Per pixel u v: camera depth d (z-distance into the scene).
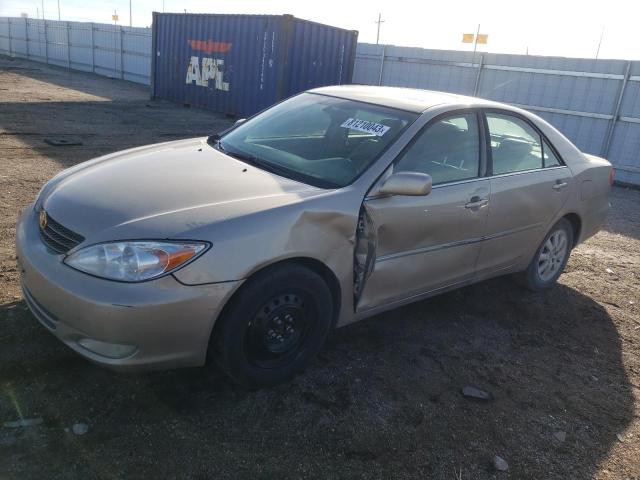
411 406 3.03
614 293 5.07
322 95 4.18
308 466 2.51
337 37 14.77
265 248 2.65
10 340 3.12
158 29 18.25
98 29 28.34
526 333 4.09
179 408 2.77
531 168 4.26
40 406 2.66
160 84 18.70
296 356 3.04
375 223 3.10
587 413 3.19
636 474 2.73
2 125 10.95
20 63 32.97
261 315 2.78
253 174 3.19
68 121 12.45
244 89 15.12
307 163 3.37
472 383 3.34
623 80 10.77
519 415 3.09
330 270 2.97
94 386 2.85
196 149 3.69
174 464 2.42
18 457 2.35
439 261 3.61
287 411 2.85
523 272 4.71
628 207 9.10
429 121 3.54
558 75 11.70
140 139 10.98
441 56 13.77
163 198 2.78
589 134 11.45
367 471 2.53
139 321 2.40
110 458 2.40
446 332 3.94
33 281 2.66
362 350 3.54
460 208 3.58
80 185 3.04
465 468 2.63
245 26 14.65
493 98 12.93
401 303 3.55
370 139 3.44
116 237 2.51
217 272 2.52
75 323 2.47
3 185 6.44
